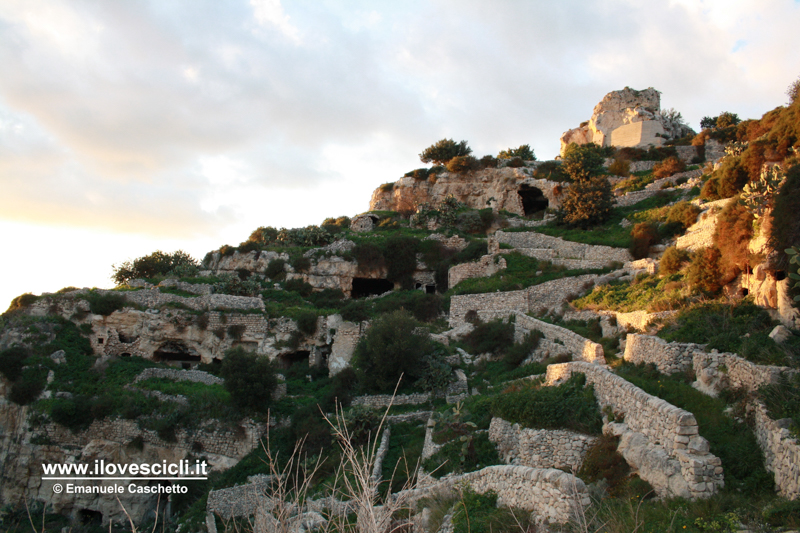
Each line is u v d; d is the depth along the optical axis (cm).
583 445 1858
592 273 4291
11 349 3844
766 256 2338
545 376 2580
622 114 8344
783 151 3781
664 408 1558
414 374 3541
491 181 7488
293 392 3822
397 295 5059
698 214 4203
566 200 5628
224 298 4588
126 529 3303
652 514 1283
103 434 3534
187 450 3369
